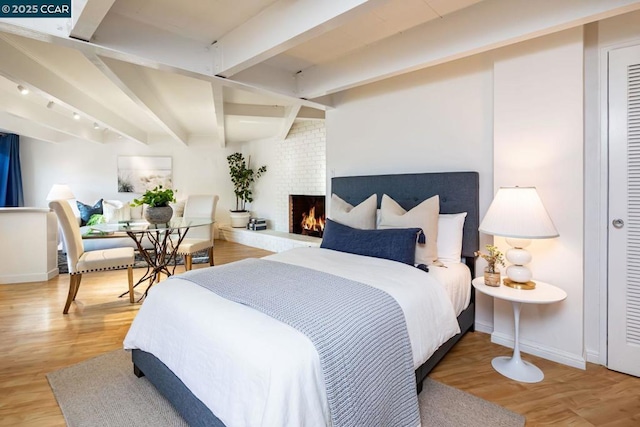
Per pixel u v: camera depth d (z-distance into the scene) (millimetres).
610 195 2121
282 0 1994
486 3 2105
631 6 1664
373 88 3436
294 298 1574
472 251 2676
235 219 6945
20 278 4004
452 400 1811
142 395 1849
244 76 2844
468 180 2686
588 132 2195
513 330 2430
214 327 1377
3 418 1652
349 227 2838
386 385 1407
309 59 2961
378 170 3420
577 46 2131
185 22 2254
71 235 3014
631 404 1789
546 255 2275
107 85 3535
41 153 5891
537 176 2309
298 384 1108
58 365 2164
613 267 2123
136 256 5312
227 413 1208
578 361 2154
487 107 2658
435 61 2383
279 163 6477
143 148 6699
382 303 1603
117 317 2967
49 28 1875
